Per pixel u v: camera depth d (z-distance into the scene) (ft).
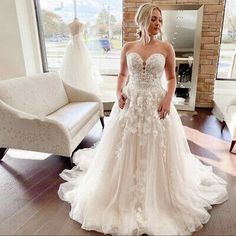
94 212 5.38
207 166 7.43
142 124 5.31
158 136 5.33
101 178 5.68
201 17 11.36
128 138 5.35
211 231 5.10
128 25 12.23
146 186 5.29
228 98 12.42
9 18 12.67
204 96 12.92
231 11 11.96
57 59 14.90
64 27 14.07
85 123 8.68
